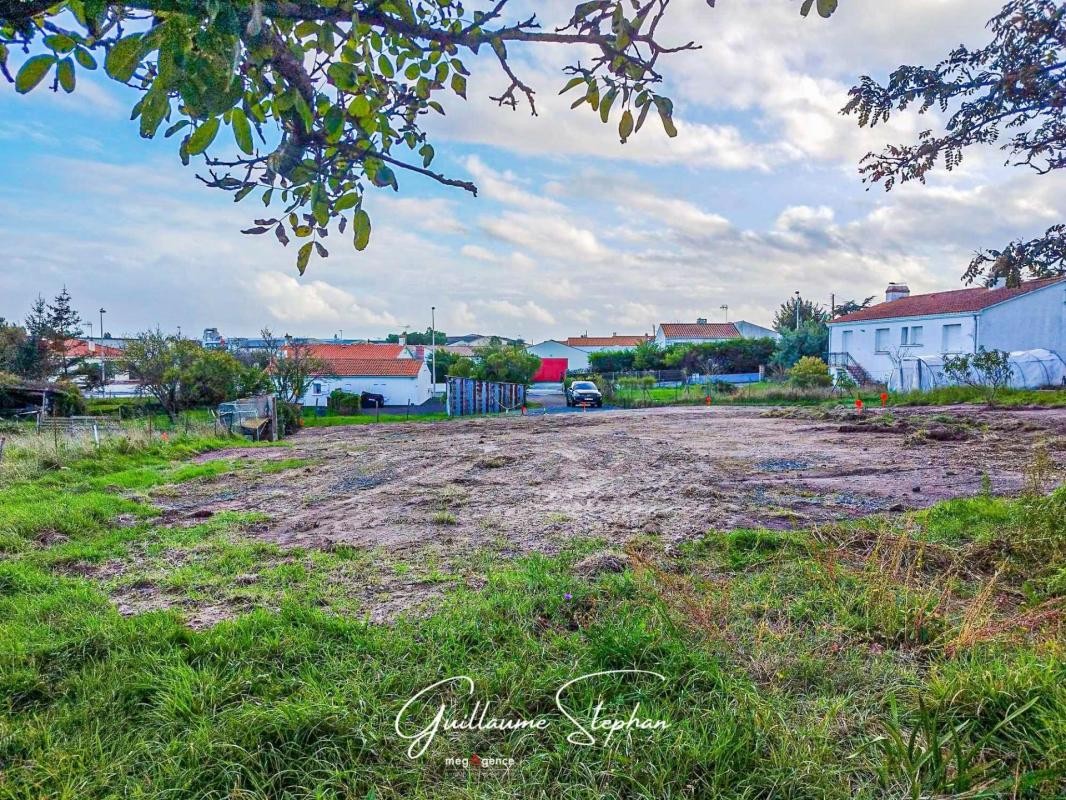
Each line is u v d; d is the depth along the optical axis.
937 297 33.22
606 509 6.66
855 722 2.53
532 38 1.27
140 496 8.14
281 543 5.73
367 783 2.28
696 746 2.34
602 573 4.33
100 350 34.00
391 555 5.16
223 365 24.42
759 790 2.18
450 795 2.21
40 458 10.34
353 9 1.13
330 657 3.16
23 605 4.00
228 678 2.96
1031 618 3.24
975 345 27.81
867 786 2.13
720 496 7.03
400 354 50.59
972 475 7.84
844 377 30.14
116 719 2.67
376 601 4.06
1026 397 18.98
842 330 36.69
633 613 3.52
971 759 2.15
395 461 11.23
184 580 4.55
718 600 3.62
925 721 2.38
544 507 6.89
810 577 4.09
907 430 13.15
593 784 2.24
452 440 15.18
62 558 5.16
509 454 11.66
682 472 8.98
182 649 3.26
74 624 3.66
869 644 3.24
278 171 1.20
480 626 3.47
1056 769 2.08
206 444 14.67
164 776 2.29
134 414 24.22
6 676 2.99
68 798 2.17
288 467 10.93
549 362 65.88
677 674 2.87
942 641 3.17
